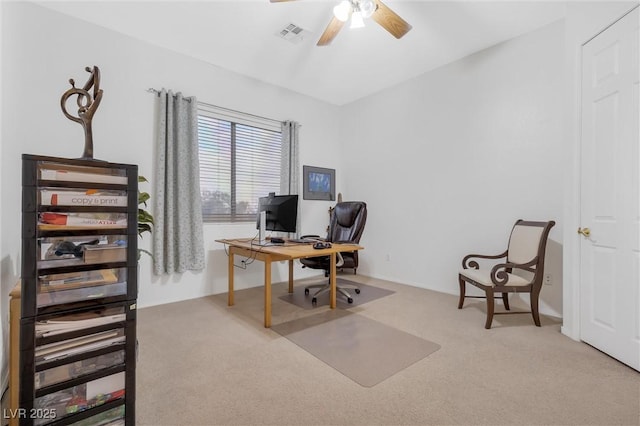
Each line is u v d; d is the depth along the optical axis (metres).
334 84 4.16
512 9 2.58
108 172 1.29
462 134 3.46
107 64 2.85
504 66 3.09
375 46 3.18
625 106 1.86
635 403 1.48
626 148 1.85
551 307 2.78
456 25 2.81
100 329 1.24
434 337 2.29
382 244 4.37
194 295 3.42
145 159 3.08
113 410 1.27
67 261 1.21
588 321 2.13
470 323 2.58
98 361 1.26
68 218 1.19
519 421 1.36
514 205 3.04
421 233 3.88
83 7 2.54
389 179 4.27
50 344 1.15
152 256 3.02
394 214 4.21
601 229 2.02
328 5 2.53
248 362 1.91
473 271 2.80
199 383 1.67
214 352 2.04
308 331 2.42
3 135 1.98
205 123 3.57
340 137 4.98
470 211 3.40
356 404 1.48
